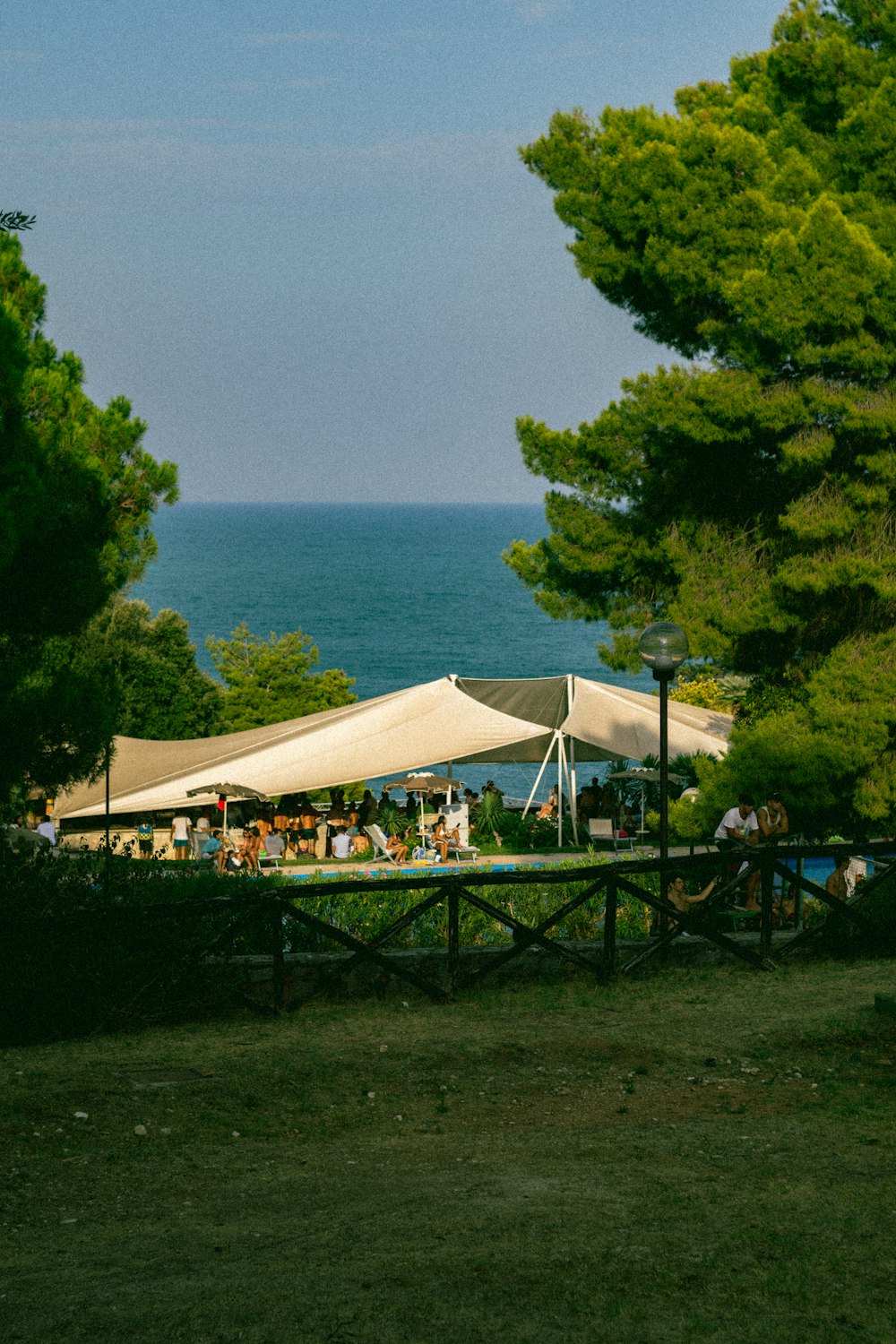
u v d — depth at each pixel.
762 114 18.98
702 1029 9.92
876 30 18.88
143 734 45.19
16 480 10.72
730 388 17.20
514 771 67.88
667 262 17.20
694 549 19.33
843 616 19.20
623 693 35.81
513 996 11.18
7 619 12.02
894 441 17.47
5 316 10.85
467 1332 4.74
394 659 131.75
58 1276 5.33
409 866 27.98
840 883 13.42
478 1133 7.64
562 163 18.36
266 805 31.91
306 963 10.99
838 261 16.16
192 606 183.75
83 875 10.91
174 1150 7.25
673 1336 4.72
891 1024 9.73
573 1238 5.68
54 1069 8.70
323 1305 4.96
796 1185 6.45
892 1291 5.12
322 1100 8.27
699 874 16.58
